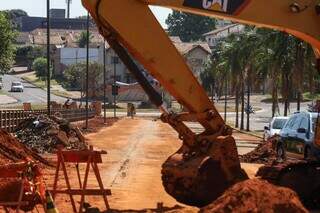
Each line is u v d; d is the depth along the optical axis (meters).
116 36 12.96
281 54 46.75
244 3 13.19
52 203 10.91
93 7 12.83
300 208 9.96
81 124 65.25
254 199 9.81
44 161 24.41
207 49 145.38
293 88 49.09
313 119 22.94
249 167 26.64
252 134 64.88
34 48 170.88
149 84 13.32
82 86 117.75
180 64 13.22
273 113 54.50
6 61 87.81
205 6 13.10
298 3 13.40
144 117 95.12
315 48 13.95
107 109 116.50
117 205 15.21
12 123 36.03
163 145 39.41
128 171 23.67
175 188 13.35
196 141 13.52
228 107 116.50
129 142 41.84
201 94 13.45
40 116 36.88
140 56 13.03
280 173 15.12
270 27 13.59
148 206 15.18
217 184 13.13
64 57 154.62
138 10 12.98
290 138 24.67
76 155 13.26
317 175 15.26
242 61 67.56
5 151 21.64
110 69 139.62
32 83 142.00
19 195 10.84
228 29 165.75
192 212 13.59
